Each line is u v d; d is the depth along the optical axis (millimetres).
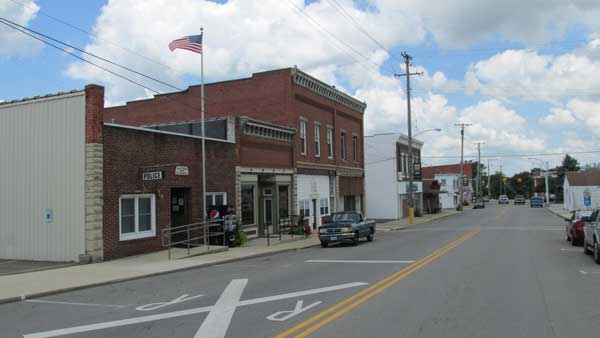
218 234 22266
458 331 7488
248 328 7832
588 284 11703
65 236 17516
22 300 11188
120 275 14227
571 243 22219
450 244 22359
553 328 7656
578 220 21516
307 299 10148
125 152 18531
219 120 25625
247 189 26984
